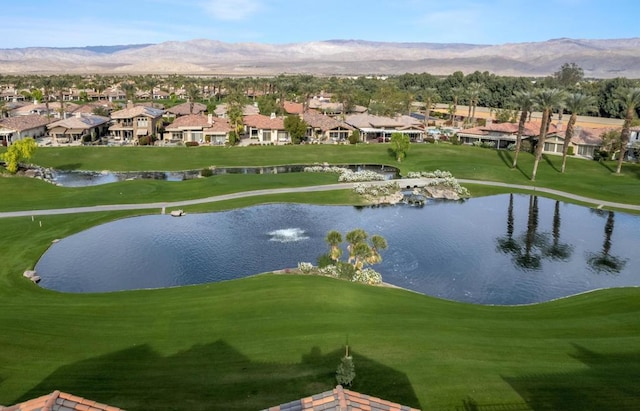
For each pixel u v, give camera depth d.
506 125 130.75
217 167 104.75
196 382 26.97
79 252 56.53
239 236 62.72
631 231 68.12
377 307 37.72
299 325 33.81
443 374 27.47
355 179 89.19
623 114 155.25
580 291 49.28
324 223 68.56
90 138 126.44
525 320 37.62
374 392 25.69
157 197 77.75
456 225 69.50
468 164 104.38
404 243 61.72
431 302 41.25
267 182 87.25
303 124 124.88
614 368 28.80
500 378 27.25
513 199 83.50
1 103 177.38
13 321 35.09
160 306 38.47
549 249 60.97
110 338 32.56
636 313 39.34
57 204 72.44
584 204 80.31
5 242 57.28
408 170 102.81
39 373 28.03
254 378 27.25
